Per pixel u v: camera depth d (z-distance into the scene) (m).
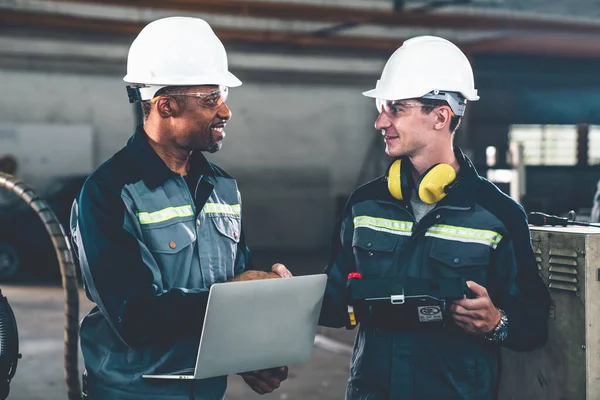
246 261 1.84
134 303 1.53
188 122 1.66
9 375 1.87
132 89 1.69
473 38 11.96
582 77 12.79
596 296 1.88
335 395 4.31
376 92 1.84
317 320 1.65
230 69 12.02
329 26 11.41
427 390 1.75
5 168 9.44
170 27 1.69
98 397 1.64
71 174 10.91
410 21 10.72
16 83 11.02
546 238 2.00
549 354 2.00
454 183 1.78
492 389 1.78
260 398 4.24
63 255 2.04
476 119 12.69
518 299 1.76
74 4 9.83
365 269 1.83
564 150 13.06
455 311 1.66
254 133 12.37
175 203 1.66
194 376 1.52
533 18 12.08
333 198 12.67
